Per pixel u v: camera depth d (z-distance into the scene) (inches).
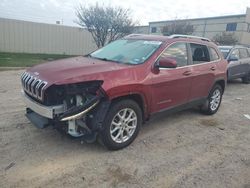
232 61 400.2
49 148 149.0
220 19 1561.3
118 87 140.3
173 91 180.5
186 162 145.0
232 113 251.6
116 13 852.0
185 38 197.5
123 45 193.2
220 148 166.9
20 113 204.2
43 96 134.4
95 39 874.1
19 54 741.9
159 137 177.2
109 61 169.9
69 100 135.9
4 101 238.2
